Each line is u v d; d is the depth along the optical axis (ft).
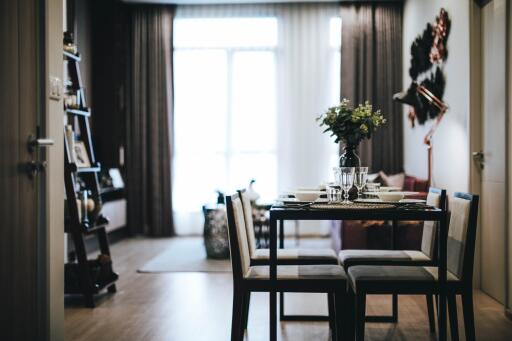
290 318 11.44
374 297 13.25
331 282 8.49
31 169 8.01
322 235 23.98
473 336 8.30
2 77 7.11
